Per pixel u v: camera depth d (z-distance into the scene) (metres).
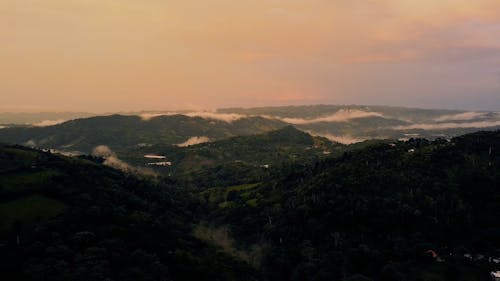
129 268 134.25
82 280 121.44
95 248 138.00
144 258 143.00
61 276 121.19
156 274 138.12
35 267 122.38
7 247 134.62
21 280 119.06
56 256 129.75
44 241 138.88
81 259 130.88
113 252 140.38
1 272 120.94
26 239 140.50
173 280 144.00
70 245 139.25
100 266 128.25
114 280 127.19
